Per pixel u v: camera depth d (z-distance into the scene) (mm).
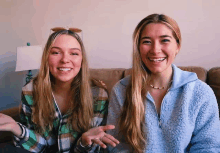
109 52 2158
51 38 884
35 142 905
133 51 824
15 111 1314
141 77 829
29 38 2307
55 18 2225
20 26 2301
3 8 2299
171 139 760
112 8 2074
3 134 1146
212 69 1502
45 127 951
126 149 854
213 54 1886
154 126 792
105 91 1017
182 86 791
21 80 2359
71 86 976
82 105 956
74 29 946
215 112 773
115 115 905
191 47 1922
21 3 2262
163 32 728
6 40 2348
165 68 766
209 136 757
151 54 751
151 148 789
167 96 786
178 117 752
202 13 1849
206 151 741
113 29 2105
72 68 896
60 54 877
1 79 2396
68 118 951
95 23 2141
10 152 773
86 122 953
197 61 1932
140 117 807
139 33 793
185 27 1906
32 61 1887
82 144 826
